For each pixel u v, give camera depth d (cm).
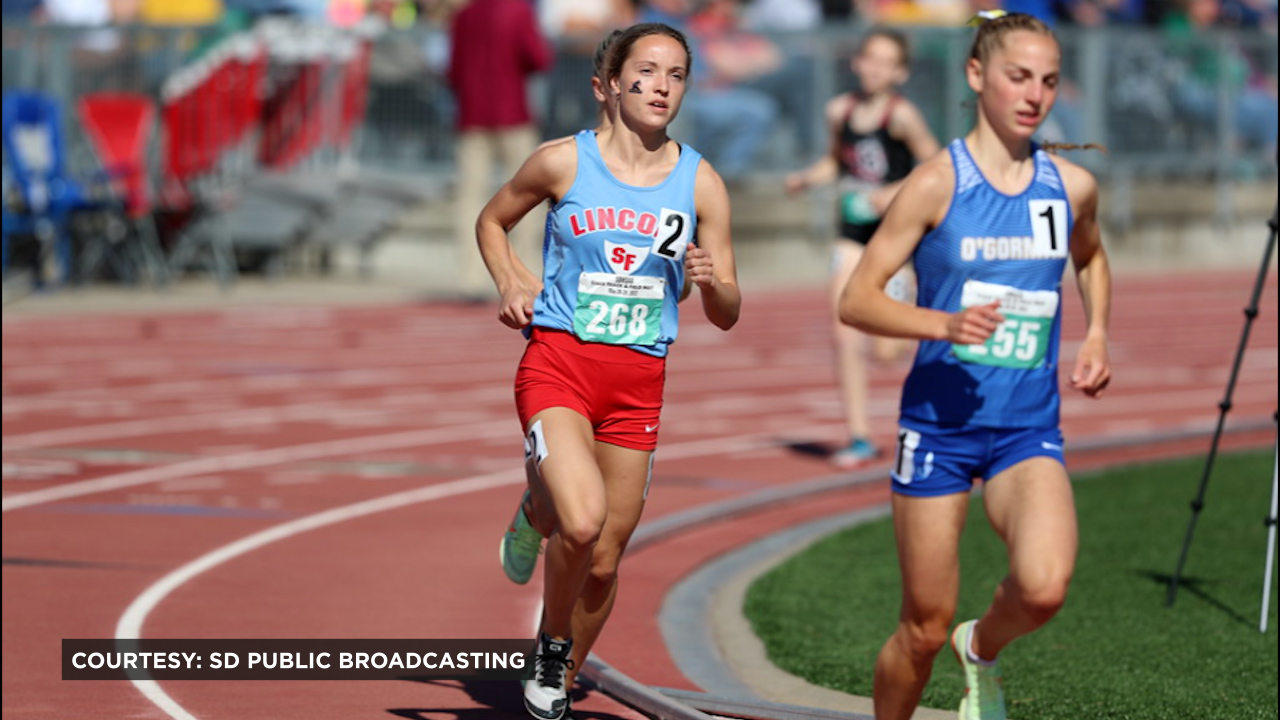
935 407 1271
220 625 1889
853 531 2406
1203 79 6625
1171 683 1705
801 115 5912
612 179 1405
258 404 3400
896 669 1303
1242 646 1844
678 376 3847
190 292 5125
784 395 3600
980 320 1195
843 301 1277
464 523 2420
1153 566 2206
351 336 4359
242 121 5194
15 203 4897
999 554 2273
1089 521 2469
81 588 2042
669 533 2386
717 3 6038
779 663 1795
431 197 5731
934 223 1266
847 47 5866
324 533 2350
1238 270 6275
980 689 1274
